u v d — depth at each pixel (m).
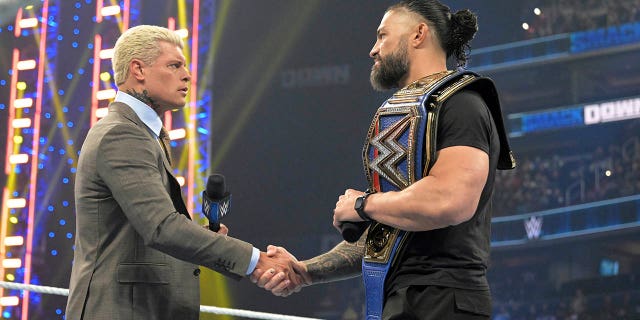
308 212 15.84
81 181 2.42
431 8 2.26
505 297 14.87
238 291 15.16
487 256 2.13
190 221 2.39
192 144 12.88
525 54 15.65
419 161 2.04
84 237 2.40
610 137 14.76
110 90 11.99
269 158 15.91
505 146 2.22
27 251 12.25
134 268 2.37
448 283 2.01
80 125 12.26
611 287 13.95
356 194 2.20
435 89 2.10
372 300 2.12
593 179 14.70
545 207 14.95
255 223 16.06
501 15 15.75
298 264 2.59
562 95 15.35
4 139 12.27
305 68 15.66
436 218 1.96
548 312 14.31
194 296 2.48
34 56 12.23
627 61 14.78
